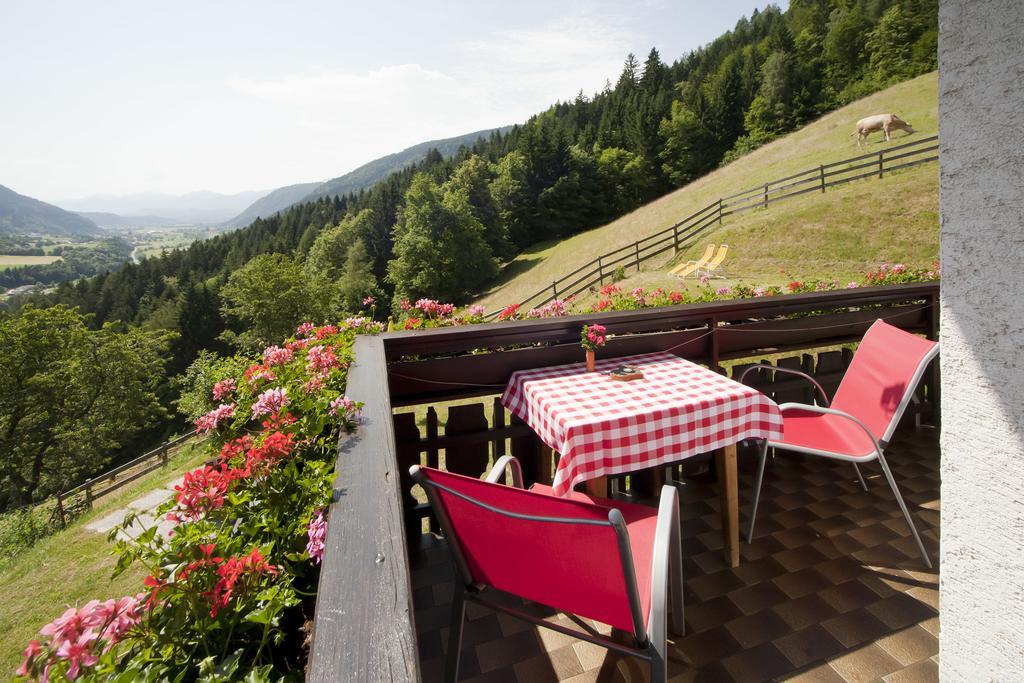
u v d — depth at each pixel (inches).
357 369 92.9
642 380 108.9
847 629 82.7
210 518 51.7
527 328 124.5
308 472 58.2
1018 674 42.5
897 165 742.5
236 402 87.7
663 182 2011.6
